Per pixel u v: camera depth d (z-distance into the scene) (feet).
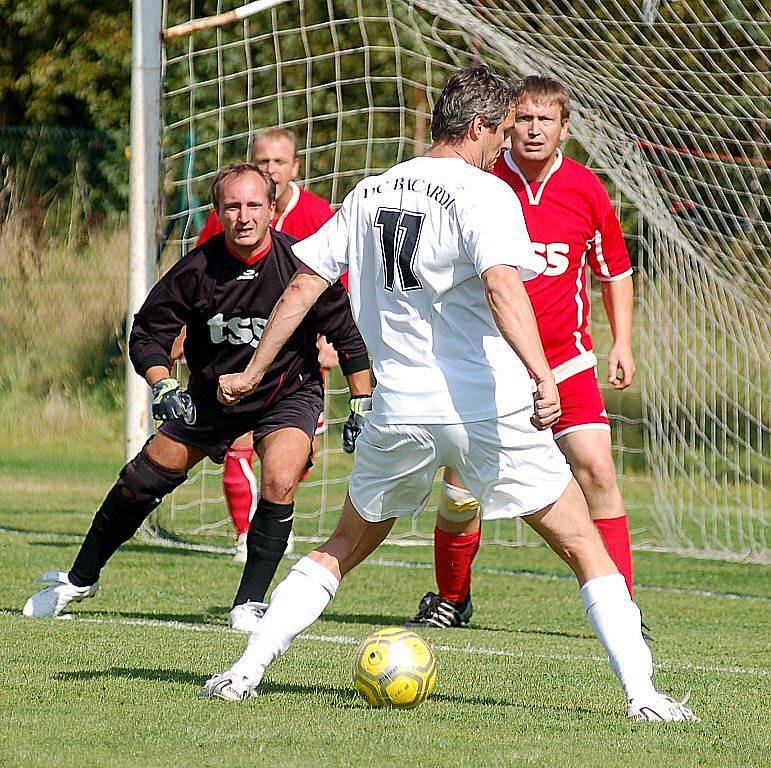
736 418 128.57
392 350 45.73
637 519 144.15
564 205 71.82
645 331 131.03
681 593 96.37
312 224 90.94
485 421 44.57
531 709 48.24
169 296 66.39
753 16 105.70
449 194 44.52
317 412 69.82
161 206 107.76
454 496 72.95
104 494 143.23
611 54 109.09
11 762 38.34
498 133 47.06
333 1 163.22
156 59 105.60
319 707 46.75
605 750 41.34
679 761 40.32
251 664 47.78
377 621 76.48
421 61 162.81
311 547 115.96
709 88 107.34
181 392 60.59
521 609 85.05
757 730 45.70
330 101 166.71
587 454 70.85
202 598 81.51
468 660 61.21
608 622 46.29
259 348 48.37
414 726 44.06
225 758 39.11
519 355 42.73
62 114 217.56
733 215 110.63
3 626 65.62
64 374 192.85
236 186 65.16
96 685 49.90
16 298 197.06
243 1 164.04
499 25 110.93
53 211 200.03
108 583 86.79
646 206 111.04
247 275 66.28
